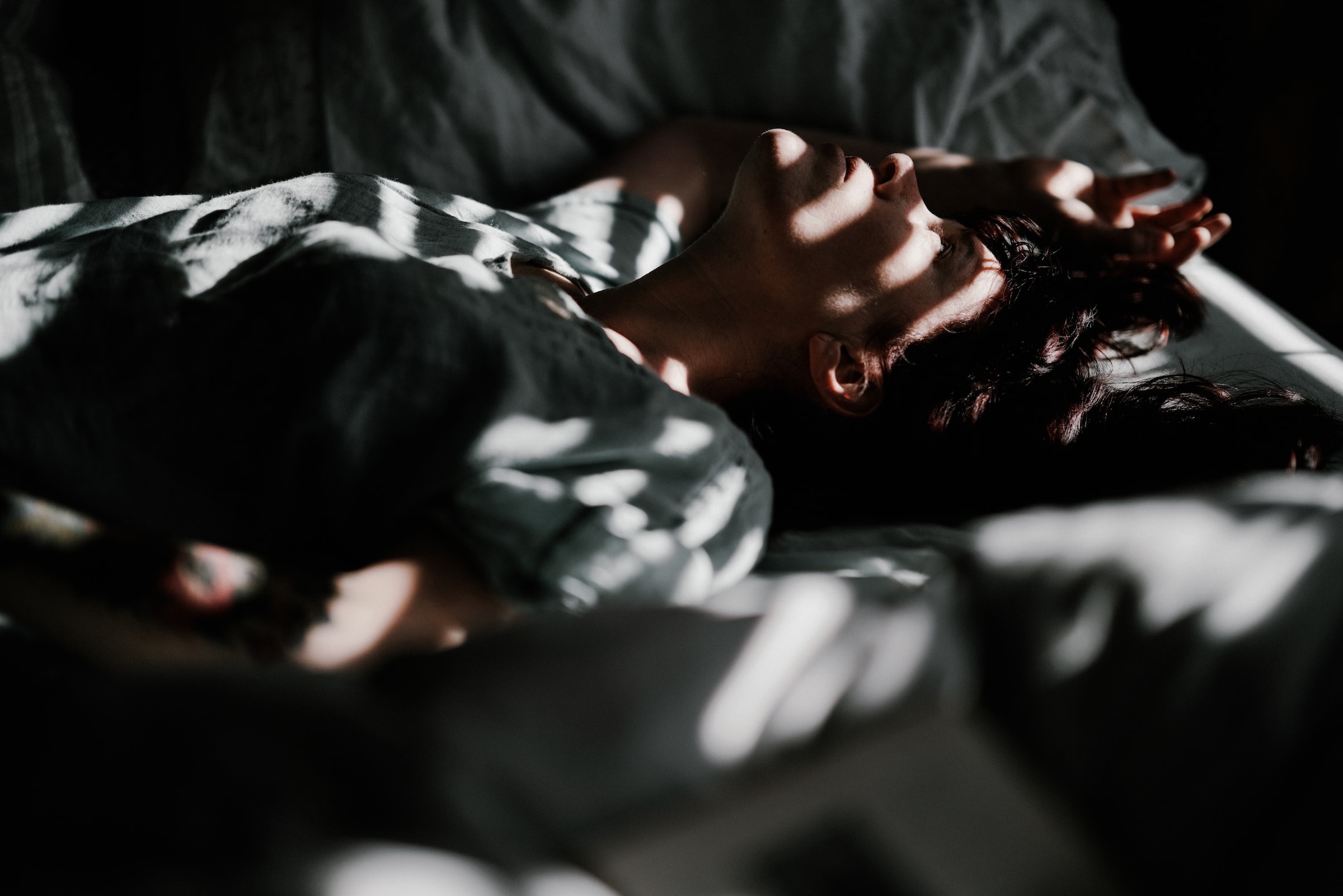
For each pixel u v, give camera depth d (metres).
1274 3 1.76
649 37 1.44
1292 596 0.81
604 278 1.20
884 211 1.08
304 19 1.36
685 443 0.93
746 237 1.08
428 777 0.72
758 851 0.74
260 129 1.35
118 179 1.42
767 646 0.82
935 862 0.74
